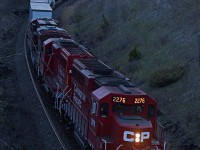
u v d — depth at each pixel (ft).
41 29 154.71
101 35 195.00
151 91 117.19
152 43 149.07
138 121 74.38
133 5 200.03
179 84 111.75
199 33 130.82
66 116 109.40
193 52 122.11
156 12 173.58
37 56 154.71
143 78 127.65
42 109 119.14
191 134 89.76
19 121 107.65
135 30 171.12
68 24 252.21
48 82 128.98
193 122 93.15
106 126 76.69
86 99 86.79
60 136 99.55
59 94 115.55
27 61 172.04
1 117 101.86
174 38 140.67
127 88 80.23
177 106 102.99
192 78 110.01
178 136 91.50
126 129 71.97
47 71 133.39
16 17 274.98
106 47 176.35
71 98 103.45
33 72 160.66
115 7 212.43
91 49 183.52
